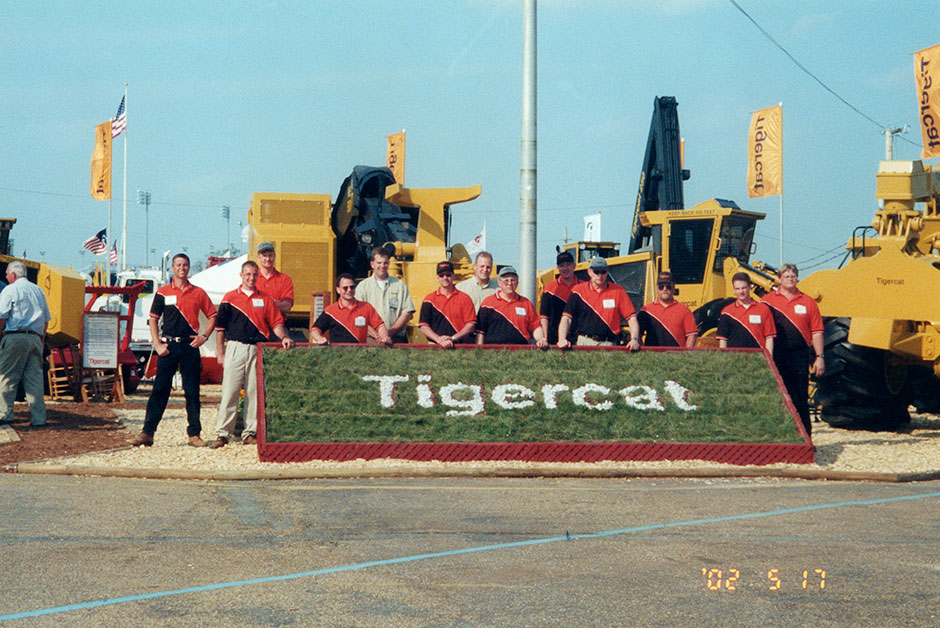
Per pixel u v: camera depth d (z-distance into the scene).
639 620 4.84
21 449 10.41
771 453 10.23
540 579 5.55
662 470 9.55
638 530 6.89
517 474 9.35
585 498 8.18
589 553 6.18
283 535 6.60
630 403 10.64
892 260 12.76
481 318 11.39
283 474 9.05
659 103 23.44
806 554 6.25
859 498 8.51
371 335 11.57
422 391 10.48
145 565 5.75
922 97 23.25
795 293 11.88
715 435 10.36
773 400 10.91
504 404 10.45
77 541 6.31
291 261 17.39
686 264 21.47
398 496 8.14
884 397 13.45
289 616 4.83
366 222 16.95
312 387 10.36
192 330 10.95
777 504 8.08
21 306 12.34
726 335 11.88
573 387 10.76
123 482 8.73
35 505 7.41
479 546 6.34
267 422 9.89
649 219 21.86
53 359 17.16
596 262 11.38
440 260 16.31
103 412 14.76
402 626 4.70
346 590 5.29
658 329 11.98
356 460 9.68
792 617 4.92
